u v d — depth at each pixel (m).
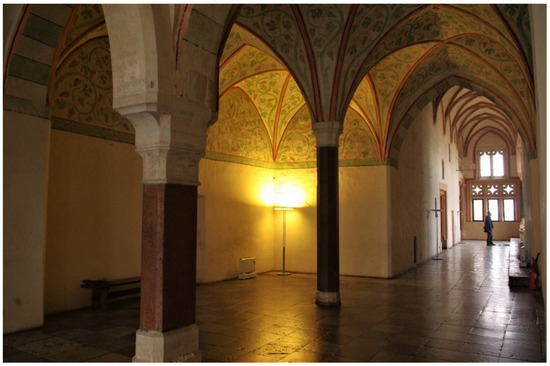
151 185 4.50
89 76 8.16
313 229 12.94
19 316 6.29
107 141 8.48
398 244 12.79
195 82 4.64
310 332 6.39
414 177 14.88
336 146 8.27
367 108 11.83
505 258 16.61
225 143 11.59
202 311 7.77
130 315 7.40
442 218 20.75
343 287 10.41
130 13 4.37
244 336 6.17
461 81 10.93
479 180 27.56
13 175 6.18
